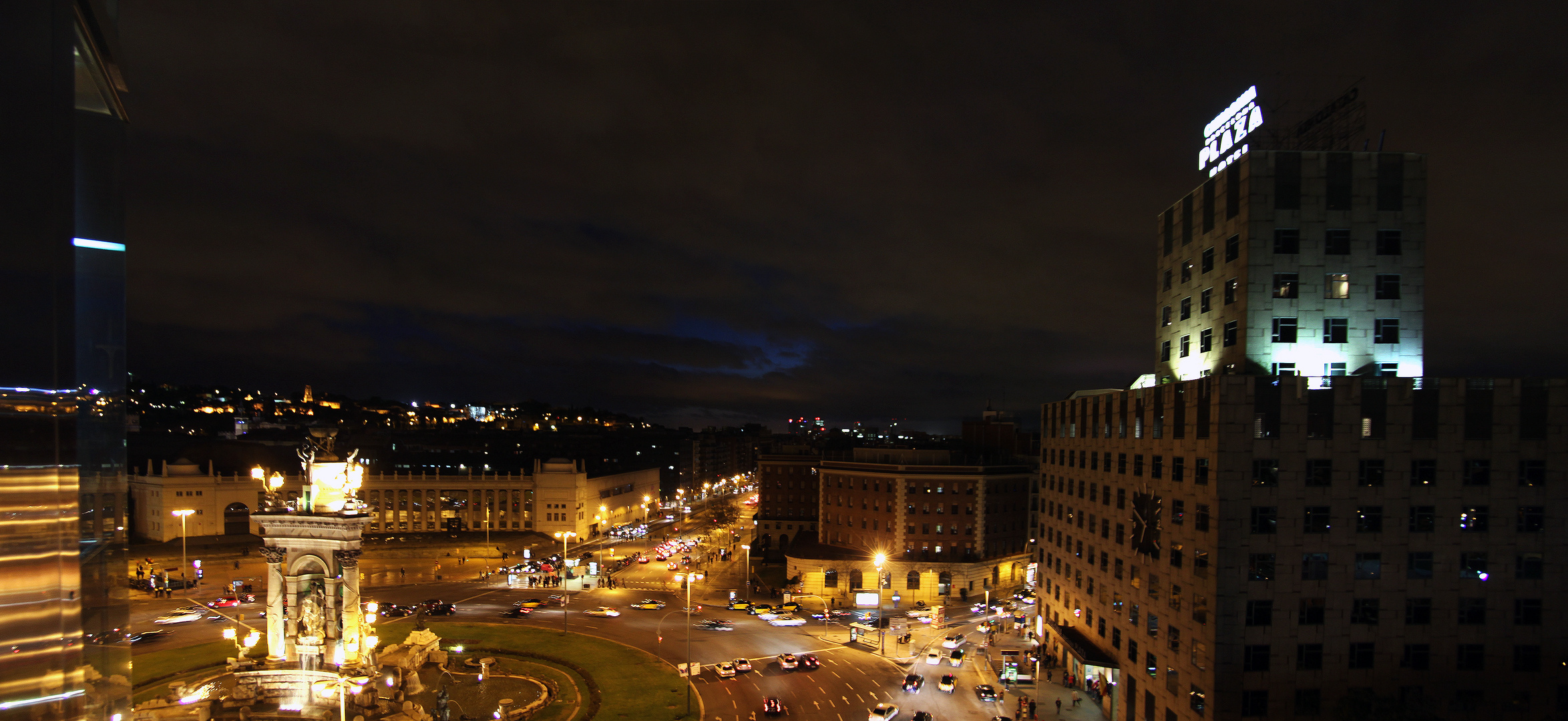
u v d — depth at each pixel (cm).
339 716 5238
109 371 1151
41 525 948
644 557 14812
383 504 16325
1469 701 4881
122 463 1197
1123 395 6519
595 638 8662
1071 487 7862
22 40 873
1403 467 4919
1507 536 4922
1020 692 7106
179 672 6994
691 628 9306
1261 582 4828
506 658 7719
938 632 9519
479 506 16762
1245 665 4800
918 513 12188
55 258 946
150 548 13338
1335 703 4838
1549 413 4975
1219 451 4838
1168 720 5466
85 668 1059
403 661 6731
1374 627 4884
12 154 859
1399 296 5428
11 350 870
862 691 7012
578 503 17012
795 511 16300
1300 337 5391
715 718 6212
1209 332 6006
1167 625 5519
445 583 12081
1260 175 5431
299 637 5672
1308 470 4878
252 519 5678
